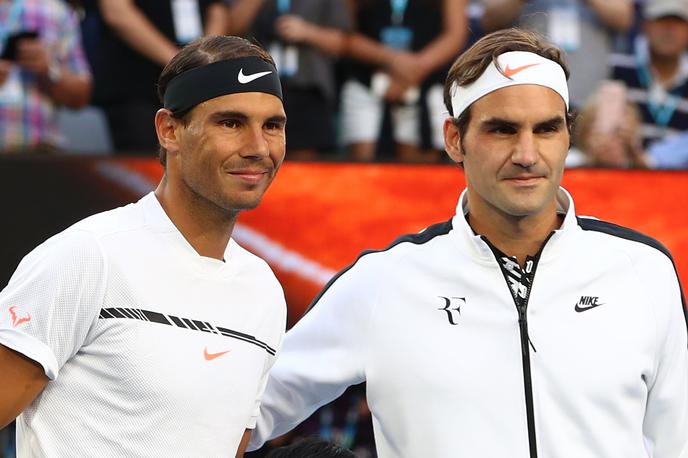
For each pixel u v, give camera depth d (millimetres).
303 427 16938
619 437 9516
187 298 8977
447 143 10102
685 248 16734
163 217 9125
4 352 8516
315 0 20359
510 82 9336
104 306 8688
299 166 16344
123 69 19391
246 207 8984
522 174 9289
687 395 10023
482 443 9453
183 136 9008
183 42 19609
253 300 9383
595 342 9594
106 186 16125
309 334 10398
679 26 21391
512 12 21172
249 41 9469
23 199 15977
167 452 8680
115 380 8648
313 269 16297
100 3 19359
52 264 8633
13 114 18984
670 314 9781
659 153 21484
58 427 8672
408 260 10070
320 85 20250
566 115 9641
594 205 16750
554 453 9398
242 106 8867
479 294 9812
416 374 9695
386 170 16484
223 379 8953
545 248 9820
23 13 19125
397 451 9883
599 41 21609
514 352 9633
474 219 10023
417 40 20922
